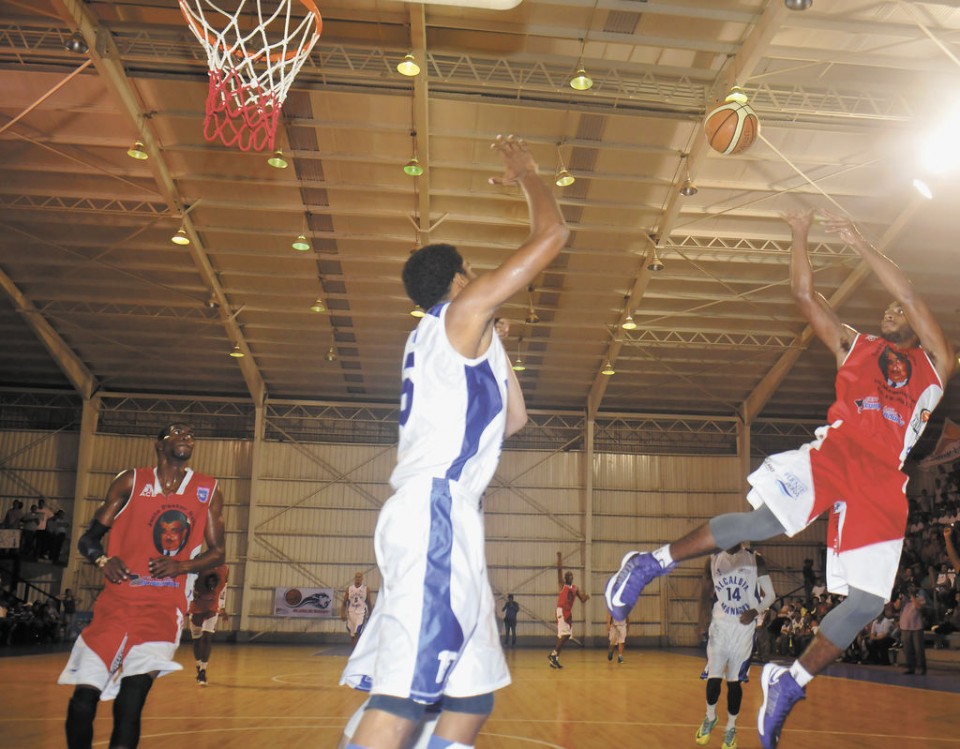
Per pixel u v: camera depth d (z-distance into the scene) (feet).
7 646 66.90
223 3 47.78
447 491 8.07
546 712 31.99
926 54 49.44
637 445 91.04
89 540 14.42
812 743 25.12
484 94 53.93
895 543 10.68
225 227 65.92
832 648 10.35
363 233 66.74
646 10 47.06
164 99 54.95
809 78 52.26
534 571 87.66
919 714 33.01
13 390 85.87
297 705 32.81
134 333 79.15
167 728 25.86
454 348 8.20
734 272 70.38
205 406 88.84
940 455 80.64
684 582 88.63
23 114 52.42
